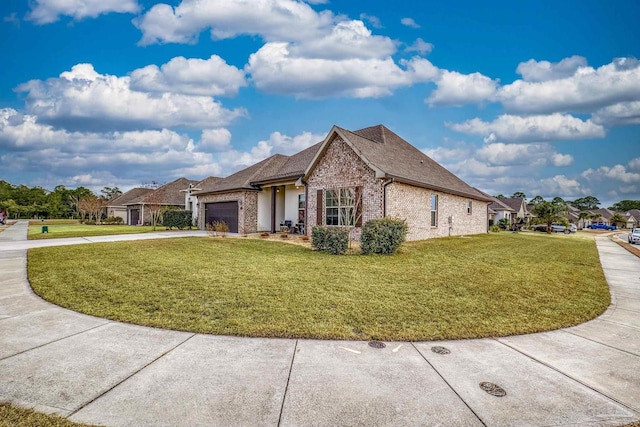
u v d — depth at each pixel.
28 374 3.48
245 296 6.37
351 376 3.56
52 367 3.64
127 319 5.17
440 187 18.67
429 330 4.91
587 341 4.79
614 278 10.10
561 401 3.20
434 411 2.96
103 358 3.88
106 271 8.61
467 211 23.94
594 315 6.03
